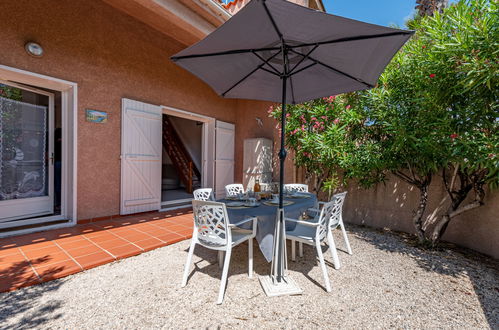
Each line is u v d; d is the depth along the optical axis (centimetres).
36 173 375
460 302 205
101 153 404
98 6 393
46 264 243
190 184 741
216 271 251
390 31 169
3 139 341
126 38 435
